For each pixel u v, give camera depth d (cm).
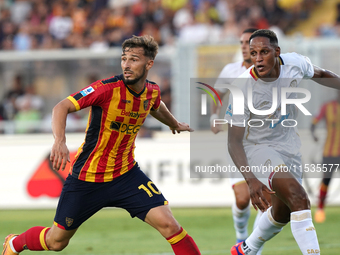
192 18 3578
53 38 3656
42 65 2431
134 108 928
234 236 1616
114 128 928
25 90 2472
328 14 3678
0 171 2316
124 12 3669
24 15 3809
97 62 2392
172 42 3441
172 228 933
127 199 959
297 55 1035
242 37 1341
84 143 950
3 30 3638
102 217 2059
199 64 2303
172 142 2252
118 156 952
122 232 1722
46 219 1992
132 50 895
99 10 3759
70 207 956
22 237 1016
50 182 2300
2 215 2116
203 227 1783
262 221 1032
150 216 945
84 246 1477
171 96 2377
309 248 908
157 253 1362
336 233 1623
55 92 2450
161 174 2250
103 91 901
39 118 2481
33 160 2309
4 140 2322
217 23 3628
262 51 961
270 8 3638
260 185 961
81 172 948
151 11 3678
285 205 986
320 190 1856
